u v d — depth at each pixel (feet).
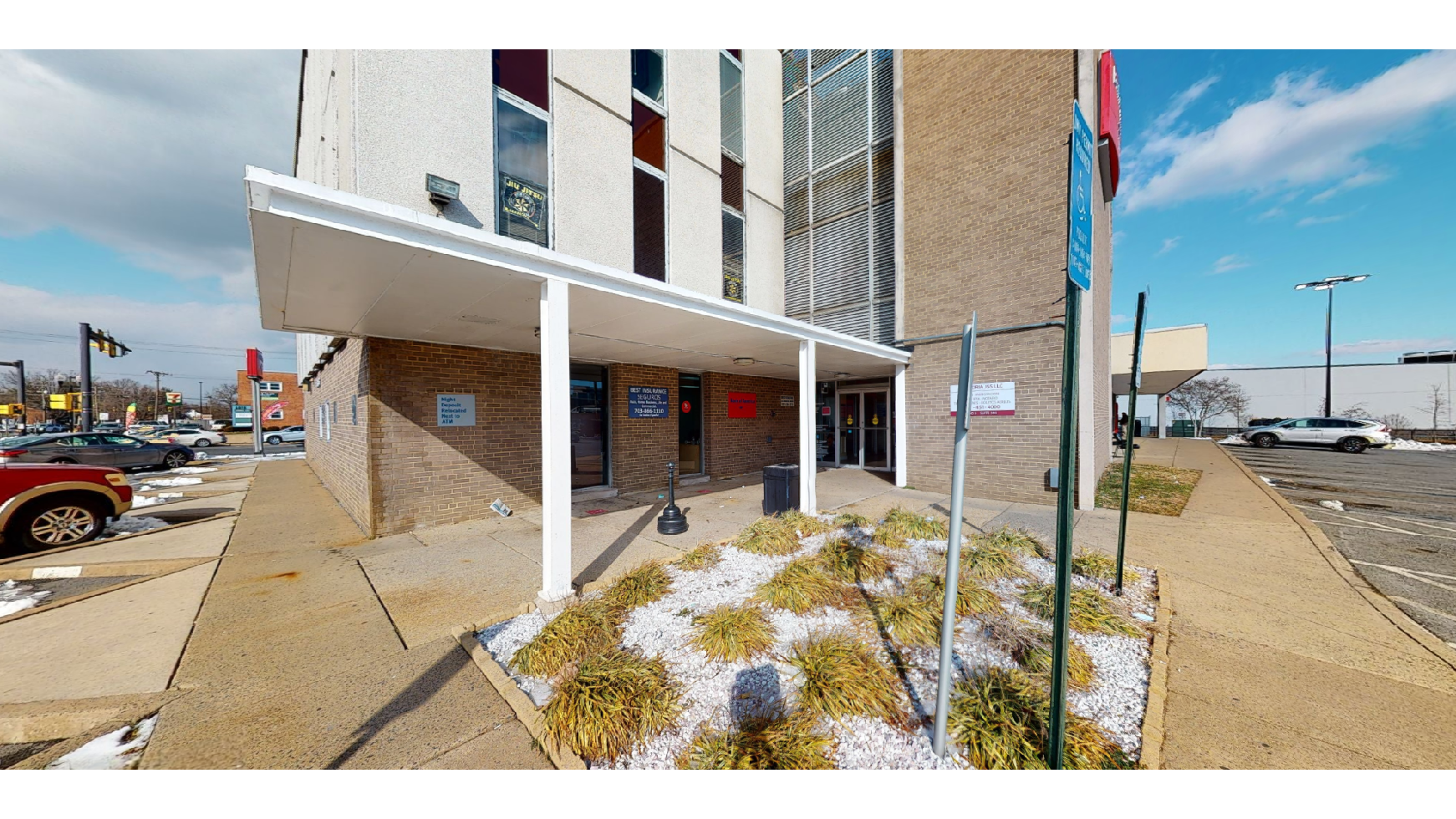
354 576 14.76
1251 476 32.78
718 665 9.40
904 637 10.15
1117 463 40.63
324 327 17.87
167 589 13.84
